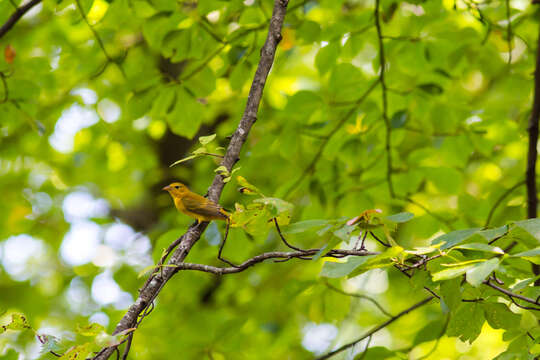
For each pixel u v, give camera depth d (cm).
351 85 1114
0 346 908
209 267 553
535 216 1001
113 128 1633
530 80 1205
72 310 1630
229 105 1469
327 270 450
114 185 1703
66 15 1296
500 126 1220
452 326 568
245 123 628
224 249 1076
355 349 1073
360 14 1085
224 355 1170
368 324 1526
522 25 1251
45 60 1136
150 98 1068
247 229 532
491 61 1150
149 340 1202
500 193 1166
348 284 1396
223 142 1329
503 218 1099
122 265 1375
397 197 1207
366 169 1227
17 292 1617
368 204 1183
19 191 1630
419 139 1333
